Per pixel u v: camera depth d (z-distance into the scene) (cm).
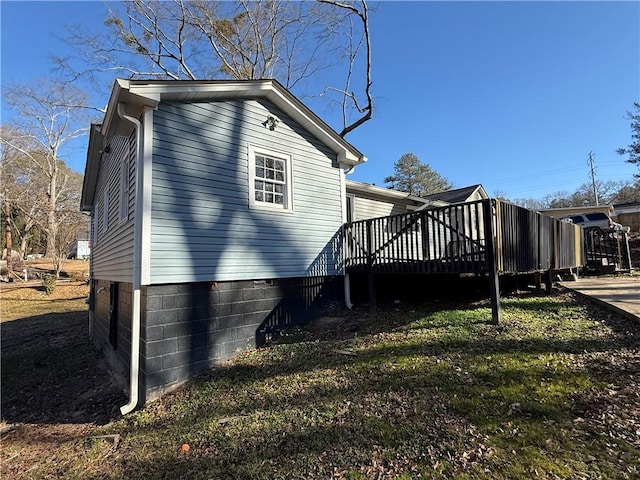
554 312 596
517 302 690
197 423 386
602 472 225
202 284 560
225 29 1418
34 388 677
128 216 592
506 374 373
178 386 508
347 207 1077
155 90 510
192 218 553
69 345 1003
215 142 597
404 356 458
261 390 439
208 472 294
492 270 541
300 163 739
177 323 522
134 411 465
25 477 350
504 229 583
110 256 779
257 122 666
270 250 663
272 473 277
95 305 1050
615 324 503
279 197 705
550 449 252
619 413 284
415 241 700
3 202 2617
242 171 634
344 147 806
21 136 2673
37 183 2812
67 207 2798
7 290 2025
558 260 831
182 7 1401
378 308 747
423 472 249
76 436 437
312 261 742
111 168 796
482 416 305
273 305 662
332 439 308
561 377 354
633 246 1580
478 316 588
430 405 336
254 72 1605
